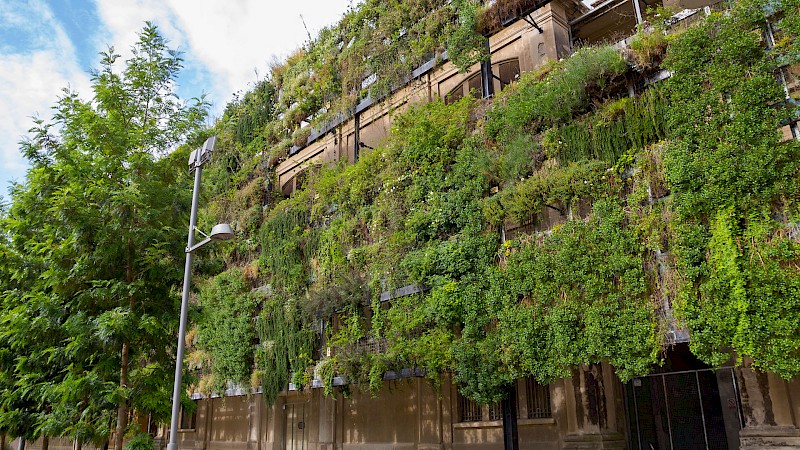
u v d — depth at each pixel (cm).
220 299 2256
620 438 1407
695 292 1052
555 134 1373
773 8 1073
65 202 1256
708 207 1062
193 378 1430
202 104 1545
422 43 1958
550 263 1261
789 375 931
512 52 1927
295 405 2269
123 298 1292
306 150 2505
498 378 1294
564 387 1493
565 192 1287
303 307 1886
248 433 2397
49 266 1331
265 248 2206
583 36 1975
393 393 1889
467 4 1827
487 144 1541
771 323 948
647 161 1184
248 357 2136
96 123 1325
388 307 1738
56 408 1260
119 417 1235
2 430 1475
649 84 1263
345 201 1920
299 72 2528
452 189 1577
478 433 1634
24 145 1391
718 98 1095
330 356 1767
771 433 1156
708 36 1141
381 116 2139
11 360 1439
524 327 1271
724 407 1320
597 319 1155
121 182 1359
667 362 1462
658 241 1120
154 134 1438
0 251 1395
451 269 1464
